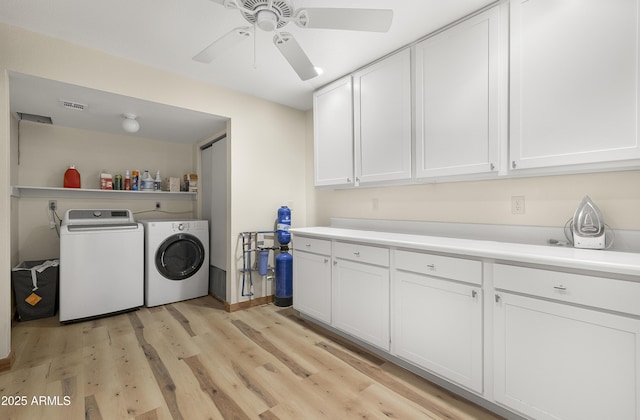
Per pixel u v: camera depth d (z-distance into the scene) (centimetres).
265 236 315
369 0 166
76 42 204
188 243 337
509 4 160
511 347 136
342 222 300
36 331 246
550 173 156
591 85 135
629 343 107
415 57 204
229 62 233
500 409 144
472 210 202
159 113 275
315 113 285
